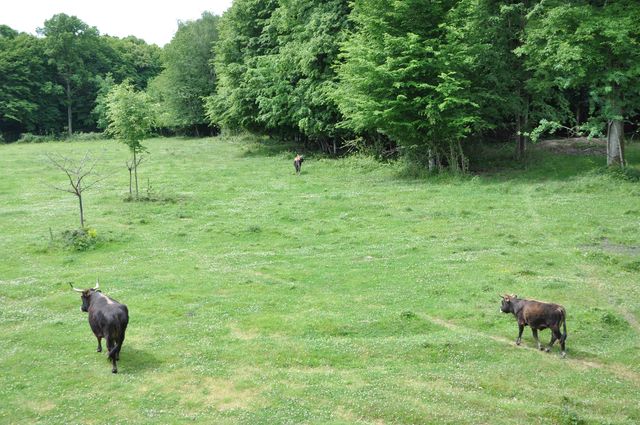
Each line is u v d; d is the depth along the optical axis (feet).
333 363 48.67
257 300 63.98
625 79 109.91
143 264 79.20
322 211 107.86
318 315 58.75
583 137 176.45
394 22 132.46
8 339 54.80
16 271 76.79
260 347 51.52
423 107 128.06
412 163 144.46
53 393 44.24
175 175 156.15
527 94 145.48
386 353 50.03
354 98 134.00
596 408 41.06
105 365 49.01
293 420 39.88
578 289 63.00
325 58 164.45
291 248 85.51
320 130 170.30
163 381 46.01
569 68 110.22
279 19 185.47
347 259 78.28
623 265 69.31
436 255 77.77
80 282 71.72
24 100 336.08
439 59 121.70
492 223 92.17
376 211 105.60
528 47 121.29
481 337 52.49
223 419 40.19
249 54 211.20
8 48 339.36
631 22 109.29
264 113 192.54
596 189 109.40
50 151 227.61
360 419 40.11
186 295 65.92
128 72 416.26
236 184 141.18
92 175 159.33
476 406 41.45
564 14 112.06
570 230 85.35
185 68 303.89
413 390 43.68
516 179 126.41
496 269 70.64
